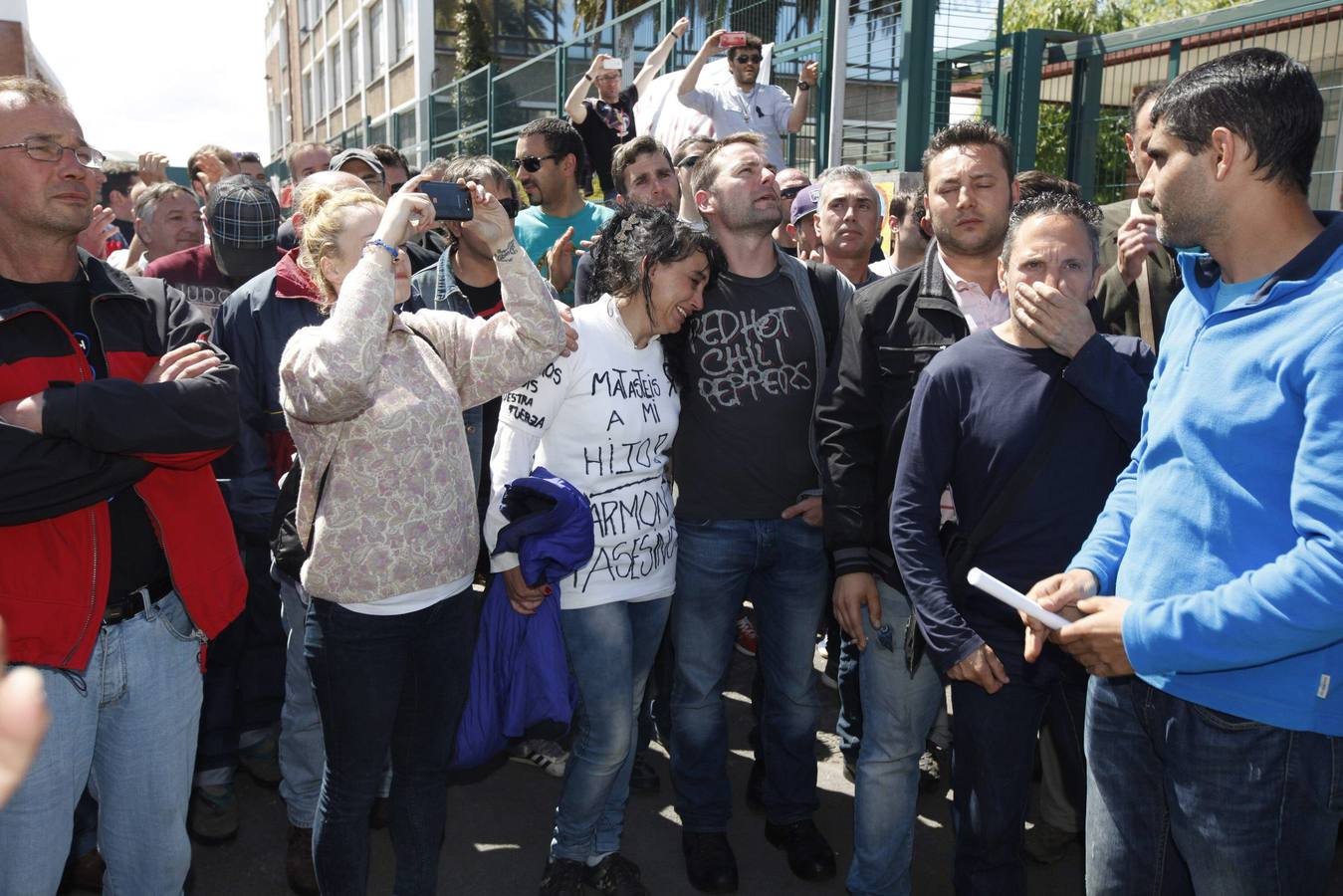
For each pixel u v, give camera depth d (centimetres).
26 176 205
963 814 246
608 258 279
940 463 246
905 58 705
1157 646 171
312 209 252
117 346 224
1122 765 201
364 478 226
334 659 233
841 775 381
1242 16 548
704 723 308
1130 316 353
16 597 201
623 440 276
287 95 3947
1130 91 644
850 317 286
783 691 313
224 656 325
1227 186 170
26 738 53
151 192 493
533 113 1290
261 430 318
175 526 222
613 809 299
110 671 214
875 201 416
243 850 329
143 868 229
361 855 245
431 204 228
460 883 312
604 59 631
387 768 333
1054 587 204
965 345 248
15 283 216
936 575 243
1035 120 673
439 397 237
